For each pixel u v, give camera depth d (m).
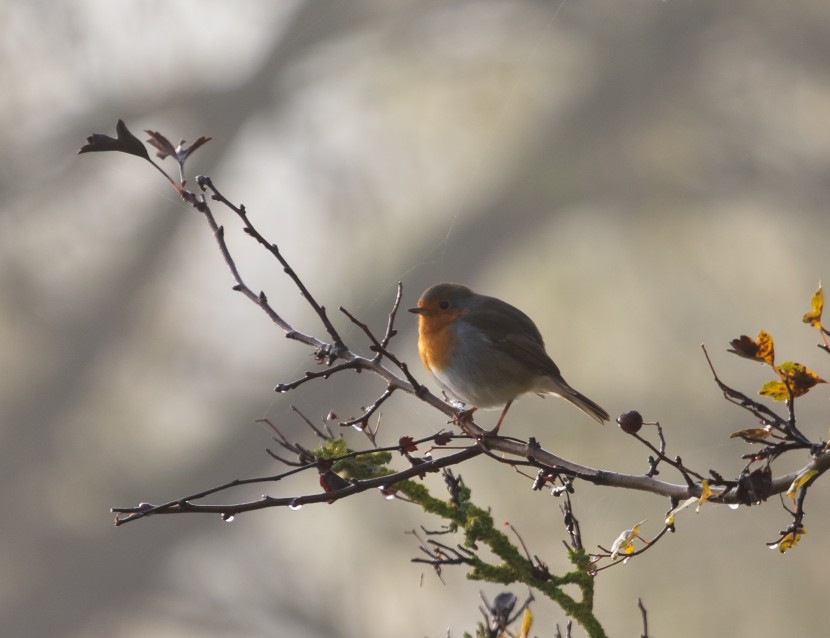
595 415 7.48
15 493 16.23
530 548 13.45
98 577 16.23
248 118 16.20
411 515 14.85
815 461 4.36
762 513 13.73
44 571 16.23
